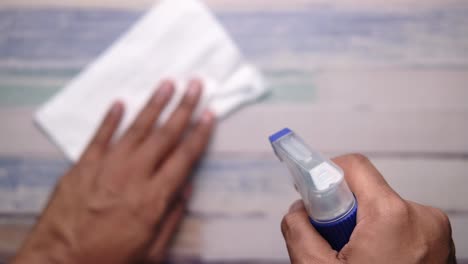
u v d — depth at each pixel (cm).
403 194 53
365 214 32
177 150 52
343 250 31
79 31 54
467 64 53
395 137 53
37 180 54
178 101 53
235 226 53
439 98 53
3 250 54
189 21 53
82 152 53
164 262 53
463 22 53
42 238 49
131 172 50
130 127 52
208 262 53
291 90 53
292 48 53
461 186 52
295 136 33
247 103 53
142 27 54
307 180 31
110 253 49
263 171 53
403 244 30
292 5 54
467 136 53
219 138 53
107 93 54
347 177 34
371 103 53
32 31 55
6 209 54
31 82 54
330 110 53
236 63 53
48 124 53
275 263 52
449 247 33
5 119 54
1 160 54
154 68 54
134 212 50
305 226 33
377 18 53
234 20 54
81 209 50
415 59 53
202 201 53
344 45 53
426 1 53
